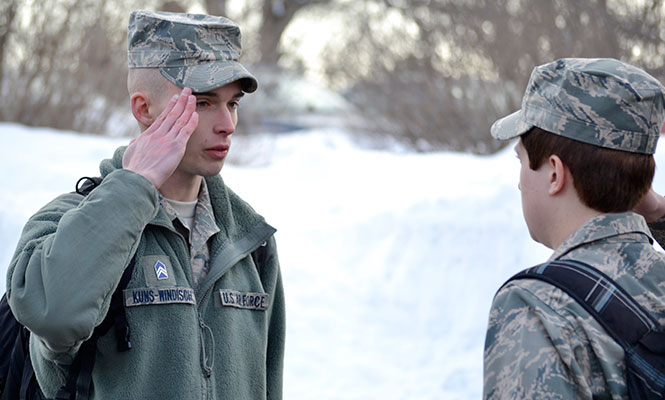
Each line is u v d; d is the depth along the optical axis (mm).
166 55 4316
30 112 19234
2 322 4340
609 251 3488
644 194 3607
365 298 11297
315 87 27078
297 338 10422
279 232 12609
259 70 25453
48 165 14164
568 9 18828
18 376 4297
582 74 3523
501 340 3391
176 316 4148
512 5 19719
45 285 3734
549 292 3389
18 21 19328
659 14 17938
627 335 3307
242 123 22000
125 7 20578
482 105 19453
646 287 3418
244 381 4379
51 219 4141
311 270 11734
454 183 12977
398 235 11906
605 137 3488
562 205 3623
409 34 21141
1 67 19203
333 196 13891
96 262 3773
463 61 19734
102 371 4059
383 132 20641
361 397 9391
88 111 19594
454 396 9383
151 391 4062
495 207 11695
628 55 18078
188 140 4320
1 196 12422
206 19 4508
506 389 3320
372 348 10383
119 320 4008
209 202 4531
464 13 19906
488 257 11117
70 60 19578
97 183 4383
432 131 19906
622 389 3262
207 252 4457
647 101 3490
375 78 20984
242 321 4434
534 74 3660
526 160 3711
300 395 9398
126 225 3867
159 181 4035
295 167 15898
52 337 3719
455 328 10609
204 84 4238
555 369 3250
